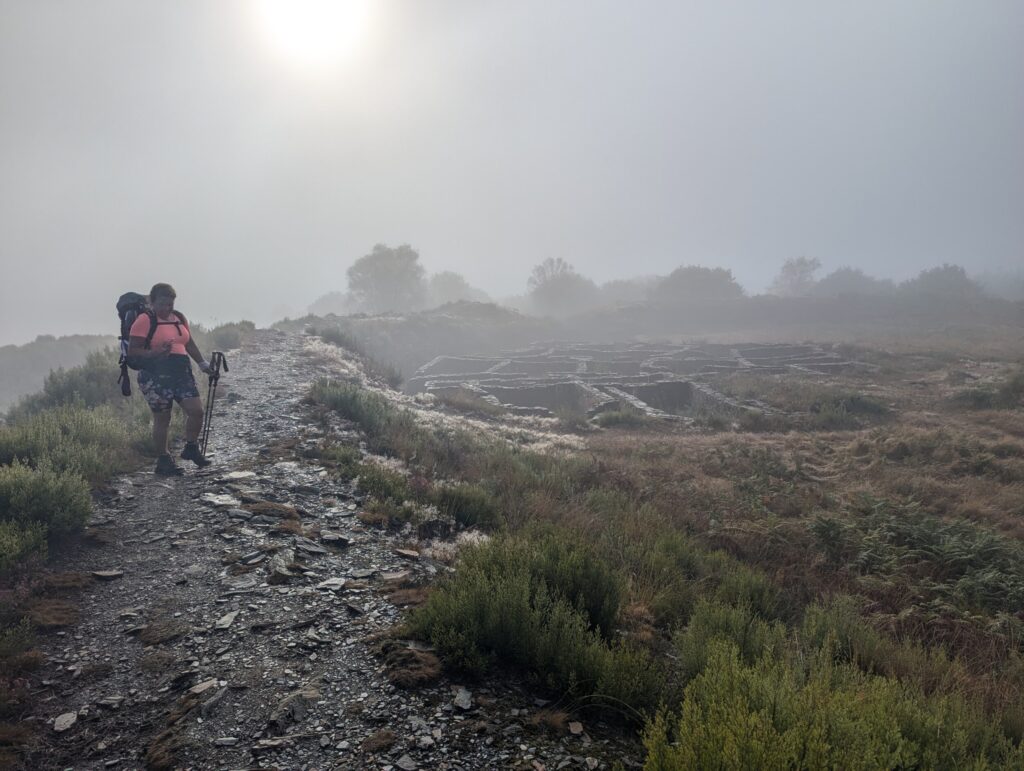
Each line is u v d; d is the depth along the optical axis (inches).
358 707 119.3
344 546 208.7
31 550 175.2
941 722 108.4
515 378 1099.3
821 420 680.4
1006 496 378.0
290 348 834.8
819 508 360.5
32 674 128.6
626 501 344.5
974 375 903.7
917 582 253.9
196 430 272.4
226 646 141.4
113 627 149.9
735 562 260.1
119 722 115.8
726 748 84.4
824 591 241.6
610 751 110.0
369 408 441.1
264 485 263.3
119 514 221.3
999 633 203.3
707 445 549.3
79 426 295.1
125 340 257.3
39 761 104.9
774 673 118.3
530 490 334.0
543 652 133.2
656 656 160.4
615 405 824.9
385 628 152.0
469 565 180.1
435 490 284.4
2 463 237.1
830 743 91.9
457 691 125.8
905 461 473.7
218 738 109.7
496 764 104.1
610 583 166.6
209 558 190.2
